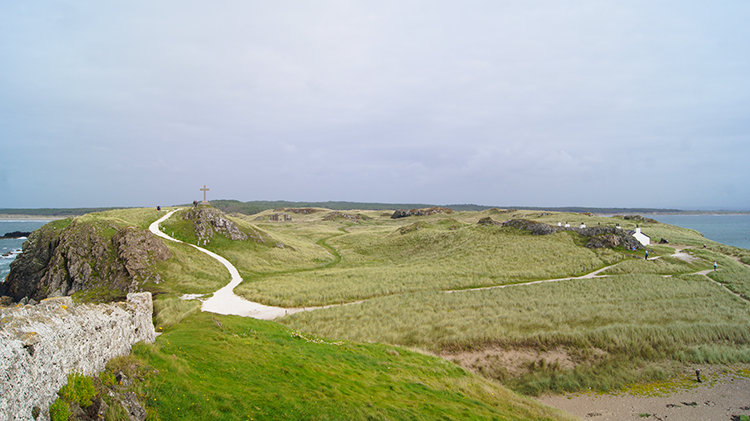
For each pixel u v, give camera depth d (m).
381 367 19.09
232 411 10.84
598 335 26.42
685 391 20.97
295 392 13.25
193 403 10.57
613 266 52.75
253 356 16.31
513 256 60.25
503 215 145.62
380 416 12.82
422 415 13.83
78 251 44.59
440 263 61.34
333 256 76.88
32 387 7.30
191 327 20.94
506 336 26.95
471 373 21.48
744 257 59.91
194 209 69.94
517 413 16.58
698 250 64.75
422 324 30.59
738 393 20.52
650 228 104.62
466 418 14.48
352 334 27.83
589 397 20.80
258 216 188.75
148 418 9.34
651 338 26.41
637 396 20.66
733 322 30.06
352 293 41.53
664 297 38.31
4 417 6.46
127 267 42.50
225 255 58.62
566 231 70.00
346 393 14.30
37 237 49.94
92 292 39.75
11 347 7.02
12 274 47.47
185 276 44.78
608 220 110.12
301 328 29.56
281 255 65.44
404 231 95.00
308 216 190.75
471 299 38.28
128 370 10.74
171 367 12.39
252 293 40.59
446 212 166.38
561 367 23.62
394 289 43.50
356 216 182.12
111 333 11.25
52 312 9.29
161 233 61.03
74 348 9.09
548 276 48.88
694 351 24.98
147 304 15.84
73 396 8.27
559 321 30.42
